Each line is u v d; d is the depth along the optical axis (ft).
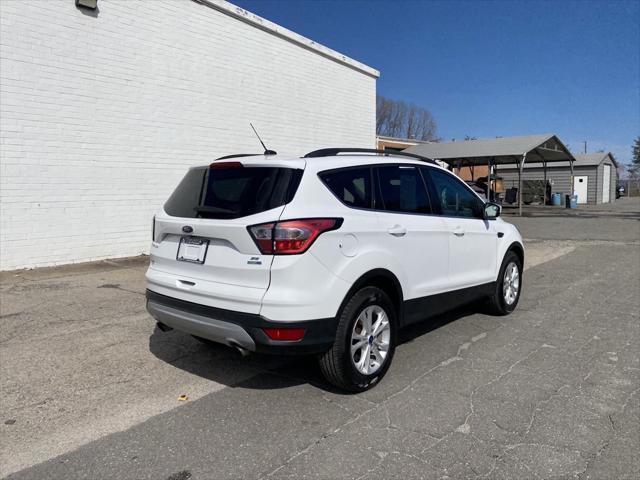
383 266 13.29
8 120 26.86
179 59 34.71
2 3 26.25
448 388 13.35
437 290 15.67
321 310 11.69
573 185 110.01
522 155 77.30
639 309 21.22
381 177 14.21
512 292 20.62
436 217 15.89
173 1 34.09
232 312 11.65
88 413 12.03
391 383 13.70
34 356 15.55
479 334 17.94
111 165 31.37
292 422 11.58
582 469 9.71
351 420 11.65
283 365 15.01
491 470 9.69
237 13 38.06
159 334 17.62
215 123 37.35
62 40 28.66
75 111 29.50
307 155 13.73
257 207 11.69
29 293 23.00
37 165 28.14
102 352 15.92
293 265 11.30
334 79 47.73
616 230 54.60
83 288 24.06
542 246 41.98
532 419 11.64
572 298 23.29
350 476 9.53
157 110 33.58
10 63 26.71
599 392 13.05
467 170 126.11
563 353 15.96
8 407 12.30
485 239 18.31
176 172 34.94
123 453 10.36
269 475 9.59
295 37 42.91
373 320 13.41
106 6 30.45
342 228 12.23
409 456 10.17
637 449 10.39
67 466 9.92
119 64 31.35
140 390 13.28
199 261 12.46
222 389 13.37
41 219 28.55
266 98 41.22
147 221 33.47
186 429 11.29
